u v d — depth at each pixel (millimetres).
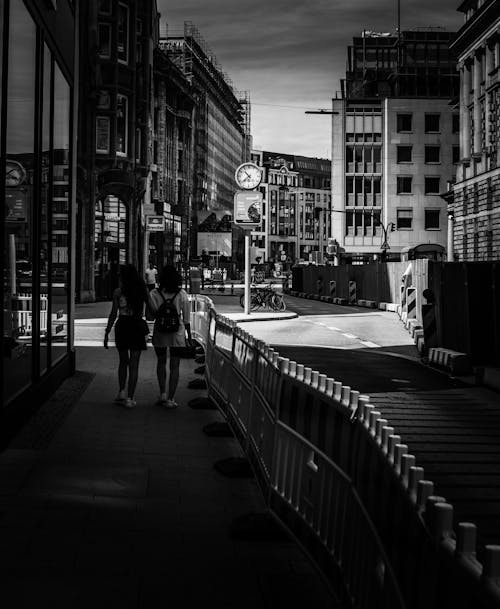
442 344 15414
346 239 91938
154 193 65938
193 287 41469
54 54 10883
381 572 3008
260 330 24641
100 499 6125
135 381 10352
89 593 4242
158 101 77438
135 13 41469
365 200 91938
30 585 4332
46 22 10000
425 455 7969
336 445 4066
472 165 57469
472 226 58094
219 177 150875
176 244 66500
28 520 5523
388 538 2896
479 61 58906
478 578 1853
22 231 8758
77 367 14273
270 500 5488
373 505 3213
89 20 38594
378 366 15664
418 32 96438
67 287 12609
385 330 25438
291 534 4852
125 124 41438
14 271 8297
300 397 4926
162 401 10461
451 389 12688
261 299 34844
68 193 12625
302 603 4211
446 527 2201
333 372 14562
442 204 91312
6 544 5004
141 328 10336
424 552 2357
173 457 7695
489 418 10070
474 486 6832
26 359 9094
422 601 2357
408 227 91562
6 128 7551
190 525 5590
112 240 41375
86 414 9695
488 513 6055
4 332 7742
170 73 79062
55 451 7711
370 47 101125
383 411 10492
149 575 4559
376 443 3244
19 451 7645
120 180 40562
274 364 5824
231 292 55156
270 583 4504
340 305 44531
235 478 7008
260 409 6430
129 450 7895
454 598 2035
